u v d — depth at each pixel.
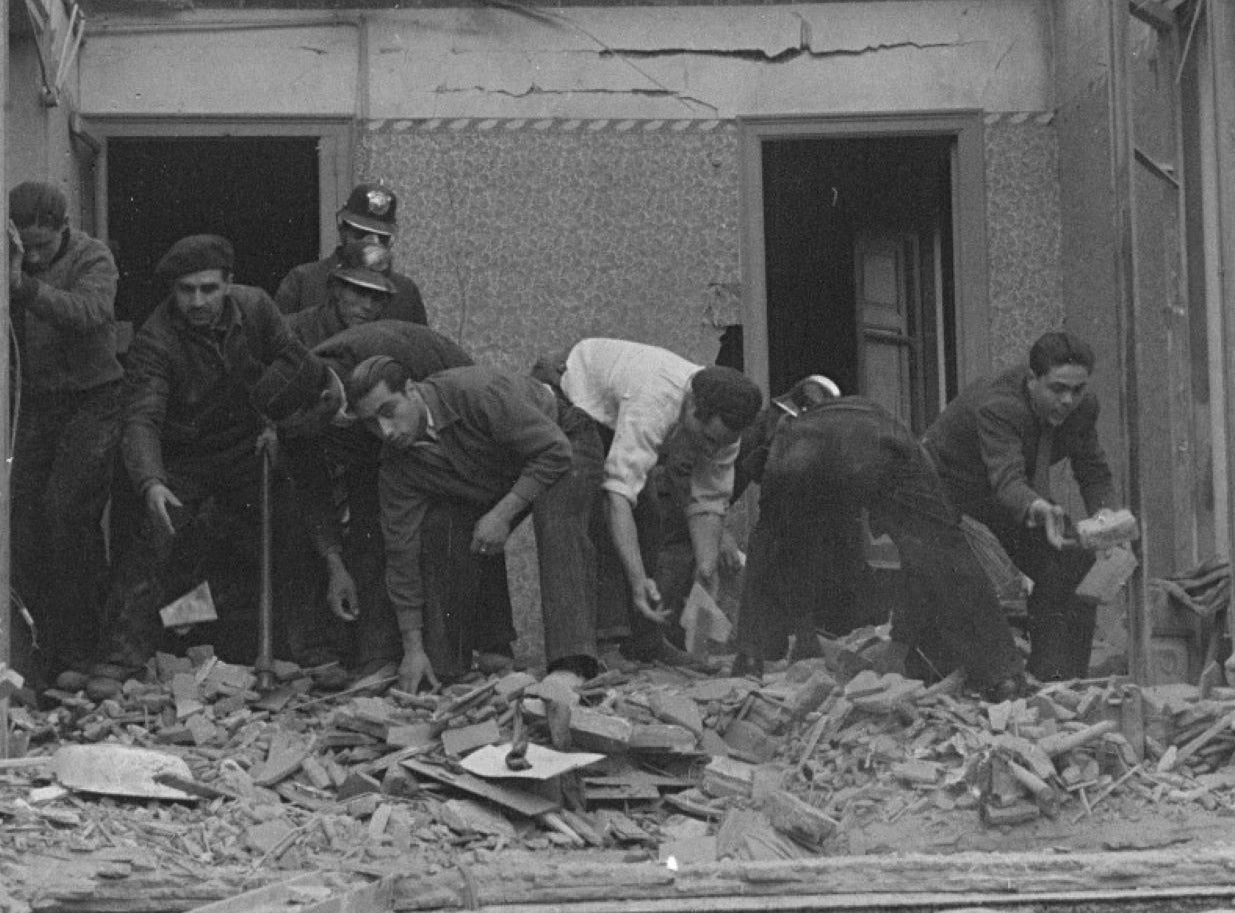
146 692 8.25
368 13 11.62
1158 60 10.02
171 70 11.51
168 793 7.27
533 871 6.80
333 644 8.75
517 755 7.30
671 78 11.73
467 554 8.30
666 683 8.48
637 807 7.55
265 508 8.52
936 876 6.79
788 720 7.88
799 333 12.50
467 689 8.08
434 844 7.12
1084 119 11.21
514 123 11.65
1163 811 7.38
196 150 12.20
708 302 11.65
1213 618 8.74
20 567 8.38
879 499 8.34
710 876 6.77
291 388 8.18
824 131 11.75
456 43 11.66
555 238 11.61
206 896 6.68
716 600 9.24
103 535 8.95
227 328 8.30
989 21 11.87
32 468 8.39
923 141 12.12
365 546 8.45
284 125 11.55
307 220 12.94
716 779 7.58
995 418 8.55
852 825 7.33
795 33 11.78
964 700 8.12
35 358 8.29
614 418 8.84
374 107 11.60
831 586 8.57
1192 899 6.73
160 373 8.29
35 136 10.28
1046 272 11.77
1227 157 8.89
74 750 7.34
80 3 11.36
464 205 11.59
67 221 8.33
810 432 8.44
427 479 8.25
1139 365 8.89
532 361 11.56
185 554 8.60
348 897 6.46
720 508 8.88
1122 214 9.01
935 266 12.23
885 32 11.81
